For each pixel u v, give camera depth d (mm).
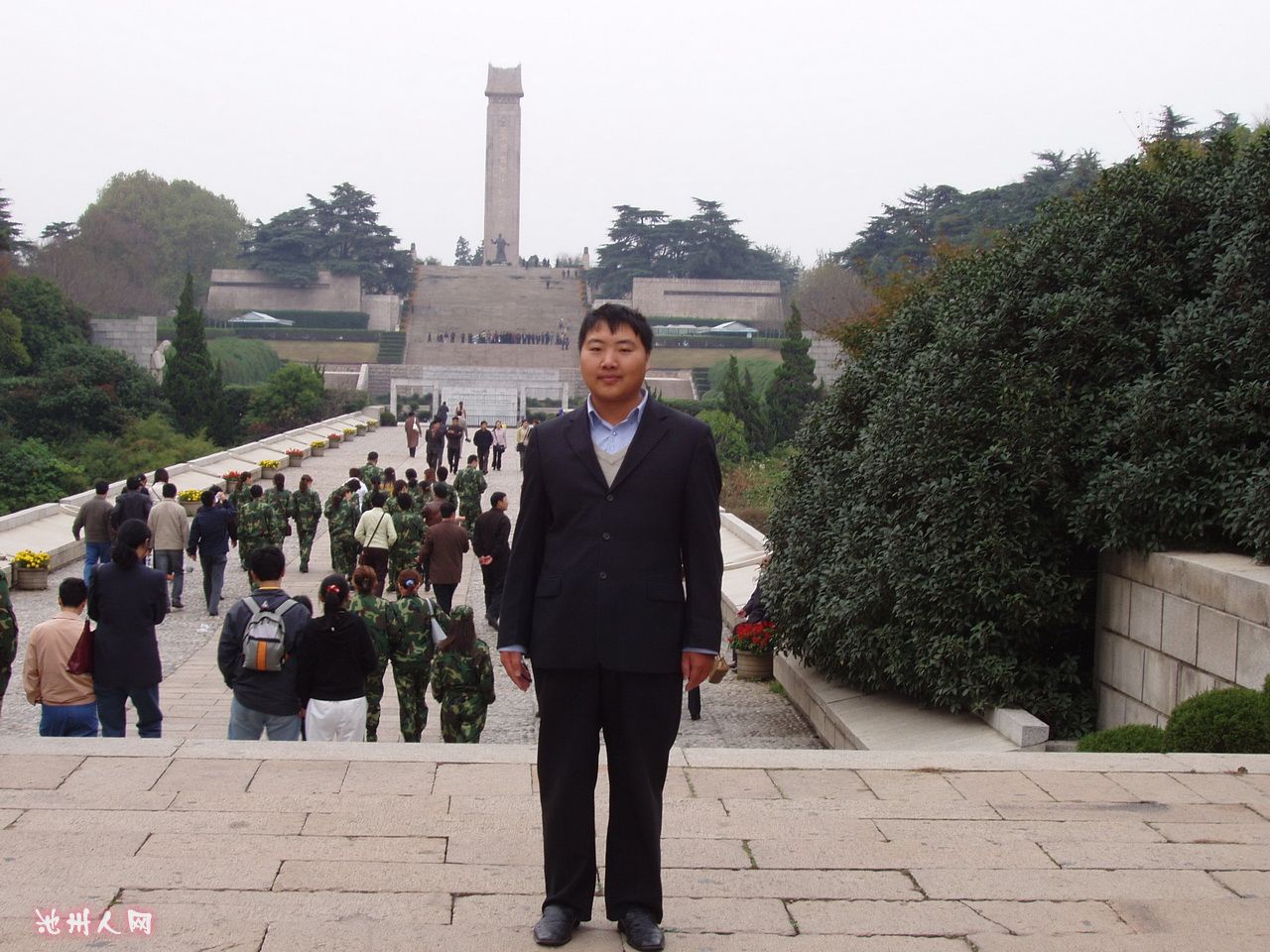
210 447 46344
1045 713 10594
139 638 9797
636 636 4426
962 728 10742
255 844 5539
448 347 98125
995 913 4957
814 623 12633
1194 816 6156
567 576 4484
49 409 46781
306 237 112062
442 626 10648
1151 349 10945
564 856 4566
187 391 50062
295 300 112375
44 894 4930
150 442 44719
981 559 10555
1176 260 11289
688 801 6312
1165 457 9859
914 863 5500
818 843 5734
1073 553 10992
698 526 4504
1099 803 6352
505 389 75938
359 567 10711
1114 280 11047
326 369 88875
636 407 4574
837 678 13109
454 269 119812
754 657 15727
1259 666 8375
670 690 4500
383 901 4949
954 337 11422
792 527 13719
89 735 9820
